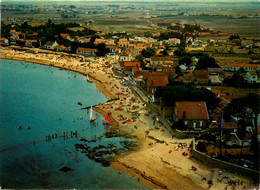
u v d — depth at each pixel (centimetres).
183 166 12019
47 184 10606
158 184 10794
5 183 10475
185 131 14838
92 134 15112
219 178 11056
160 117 17312
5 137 14250
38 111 17912
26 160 12238
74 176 11206
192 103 15688
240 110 14900
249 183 10731
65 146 13650
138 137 14850
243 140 13325
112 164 12181
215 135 14462
